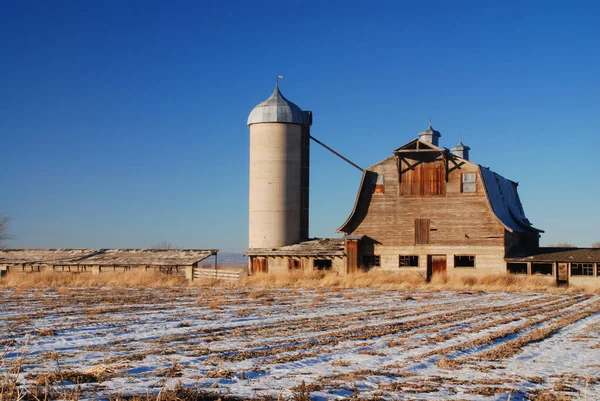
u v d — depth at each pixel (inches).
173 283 2326.5
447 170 2519.7
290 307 1429.6
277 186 2819.9
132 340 894.4
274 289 2081.7
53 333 954.1
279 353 789.9
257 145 2849.4
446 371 690.8
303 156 2940.5
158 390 563.8
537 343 908.0
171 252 2950.3
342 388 595.5
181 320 1144.8
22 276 2468.0
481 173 2492.6
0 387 514.0
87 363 706.8
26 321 1106.1
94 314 1238.9
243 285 2305.6
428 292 1989.4
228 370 669.9
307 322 1127.6
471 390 597.3
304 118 2920.8
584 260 2363.4
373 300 1654.8
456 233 2497.5
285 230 2817.4
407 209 2554.1
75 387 569.0
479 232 2474.2
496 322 1145.4
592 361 772.0
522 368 717.9
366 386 607.5
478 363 740.7
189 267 2822.3
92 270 2908.5
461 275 2464.3
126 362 711.7
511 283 2290.8
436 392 587.8
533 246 2930.6
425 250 2522.1
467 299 1733.5
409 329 1038.4
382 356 775.7
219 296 1734.7
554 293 2022.6
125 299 1614.2
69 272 2842.0
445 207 2516.0
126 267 2871.6
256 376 647.8
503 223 2453.2
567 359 782.5
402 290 2058.3
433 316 1252.5
